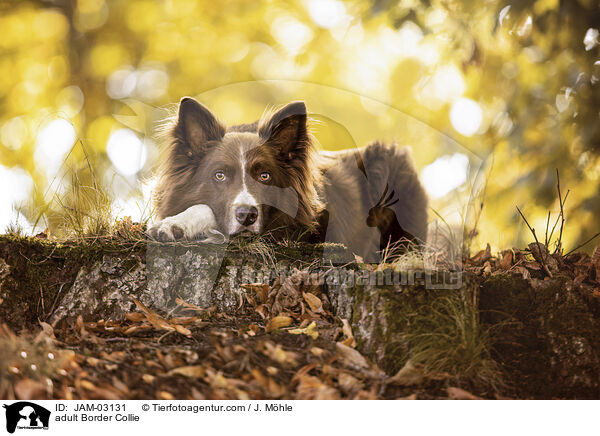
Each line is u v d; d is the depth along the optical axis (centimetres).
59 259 369
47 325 329
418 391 291
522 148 659
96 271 361
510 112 691
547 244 412
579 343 329
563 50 641
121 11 1008
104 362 278
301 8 1031
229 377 276
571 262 402
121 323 344
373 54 948
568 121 637
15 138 979
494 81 721
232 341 303
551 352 330
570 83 641
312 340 312
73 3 1004
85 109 984
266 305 350
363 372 295
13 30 993
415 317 312
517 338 338
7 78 994
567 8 608
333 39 995
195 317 339
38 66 1010
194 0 1021
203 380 272
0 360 265
